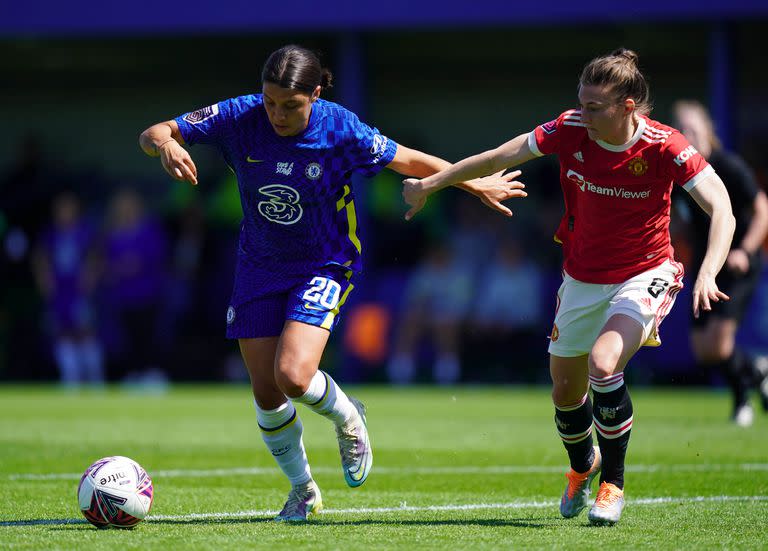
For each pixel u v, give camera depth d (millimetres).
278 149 18297
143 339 63281
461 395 55375
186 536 16203
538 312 62062
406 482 24156
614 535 16594
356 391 58469
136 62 76312
